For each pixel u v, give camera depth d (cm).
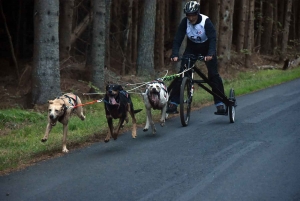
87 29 2497
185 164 751
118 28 2478
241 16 2597
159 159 785
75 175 707
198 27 1025
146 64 1888
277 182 651
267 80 1994
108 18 1898
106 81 1648
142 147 877
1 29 2344
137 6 2445
